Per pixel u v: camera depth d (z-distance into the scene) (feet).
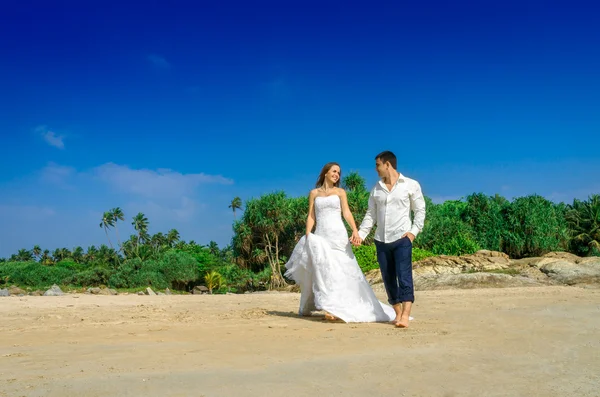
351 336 13.42
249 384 7.97
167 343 12.01
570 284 48.44
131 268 157.69
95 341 12.38
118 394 7.35
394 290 18.06
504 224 126.31
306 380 8.26
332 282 18.40
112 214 350.84
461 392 7.64
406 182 18.21
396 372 8.86
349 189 121.60
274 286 124.67
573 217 143.95
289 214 128.77
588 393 7.59
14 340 12.62
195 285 180.34
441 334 13.76
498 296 28.60
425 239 108.17
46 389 7.57
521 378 8.48
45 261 398.21
